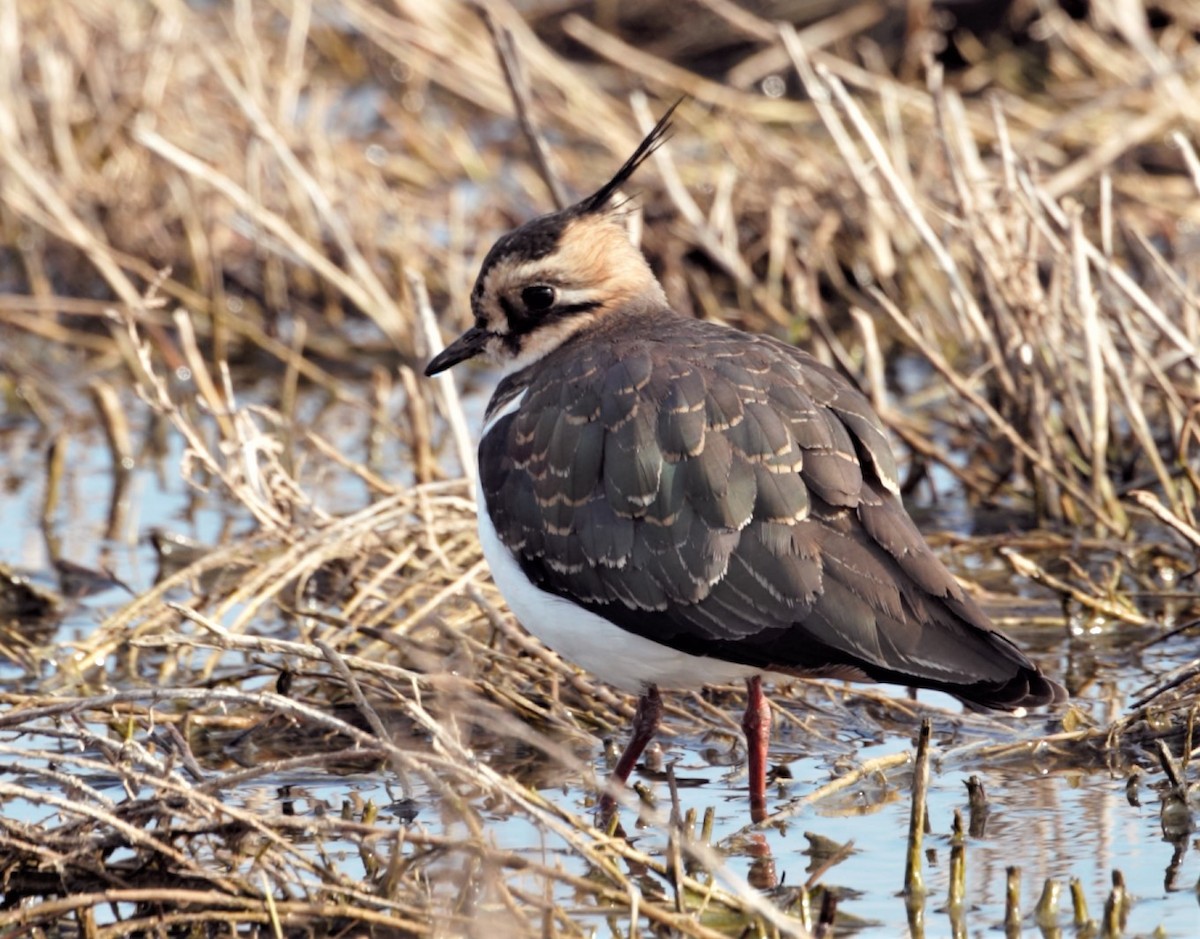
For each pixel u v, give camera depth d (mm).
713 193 19016
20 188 18688
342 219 18906
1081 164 18125
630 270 11047
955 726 11141
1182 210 18469
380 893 8680
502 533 9898
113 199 19125
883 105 19953
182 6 20781
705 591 9164
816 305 16922
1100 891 8859
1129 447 14633
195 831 9000
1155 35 21547
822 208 18656
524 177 19984
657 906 8711
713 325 10438
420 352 14508
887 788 10250
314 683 11719
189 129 19500
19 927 8398
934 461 15531
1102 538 13414
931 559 9125
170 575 13750
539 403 9883
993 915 8688
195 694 9430
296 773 10672
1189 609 12531
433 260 18969
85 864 8938
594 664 9852
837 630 8930
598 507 9500
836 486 9141
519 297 10906
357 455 16078
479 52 21000
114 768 9500
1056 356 14086
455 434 13500
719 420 9336
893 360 17688
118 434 15992
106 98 19703
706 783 10531
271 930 8641
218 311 18000
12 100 19219
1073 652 12000
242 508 15172
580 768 8812
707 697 11609
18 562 14086
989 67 21406
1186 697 10727
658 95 21875
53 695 11258
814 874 9219
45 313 18828
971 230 14586
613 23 23719
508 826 9883
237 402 17312
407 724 11109
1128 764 10383
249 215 17766
